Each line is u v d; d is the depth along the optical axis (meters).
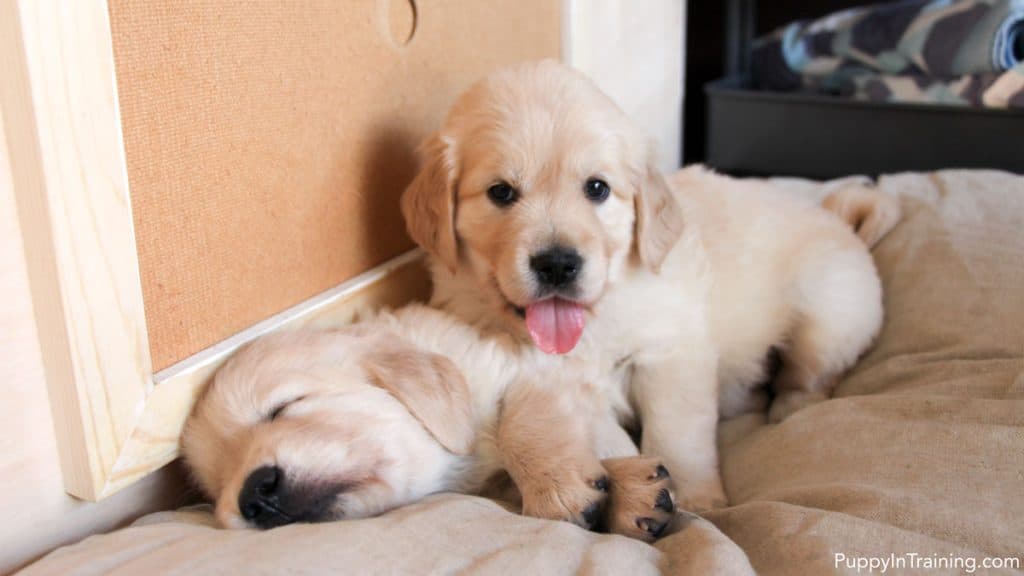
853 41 1.09
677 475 0.70
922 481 0.62
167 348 0.61
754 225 0.78
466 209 0.70
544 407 0.66
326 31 0.67
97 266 0.57
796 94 1.07
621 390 0.73
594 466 0.63
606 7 0.91
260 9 0.63
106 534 0.59
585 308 0.69
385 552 0.56
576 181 0.69
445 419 0.64
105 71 0.56
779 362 0.81
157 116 0.59
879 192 0.86
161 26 0.58
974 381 0.69
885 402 0.69
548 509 0.62
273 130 0.65
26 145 0.54
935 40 1.03
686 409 0.71
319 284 0.69
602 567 0.56
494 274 0.69
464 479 0.66
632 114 0.98
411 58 0.74
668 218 0.73
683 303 0.73
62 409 0.57
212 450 0.61
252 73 0.63
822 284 0.77
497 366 0.68
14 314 0.56
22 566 0.58
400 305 0.75
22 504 0.58
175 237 0.60
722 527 0.63
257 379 0.61
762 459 0.70
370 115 0.71
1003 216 0.81
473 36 0.79
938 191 0.86
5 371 0.56
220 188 0.62
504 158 0.68
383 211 0.74
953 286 0.77
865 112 1.03
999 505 0.60
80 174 0.55
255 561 0.54
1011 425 0.65
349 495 0.60
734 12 1.18
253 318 0.65
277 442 0.59
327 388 0.62
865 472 0.64
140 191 0.59
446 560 0.56
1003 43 1.00
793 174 1.08
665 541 0.61
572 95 0.70
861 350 0.78
